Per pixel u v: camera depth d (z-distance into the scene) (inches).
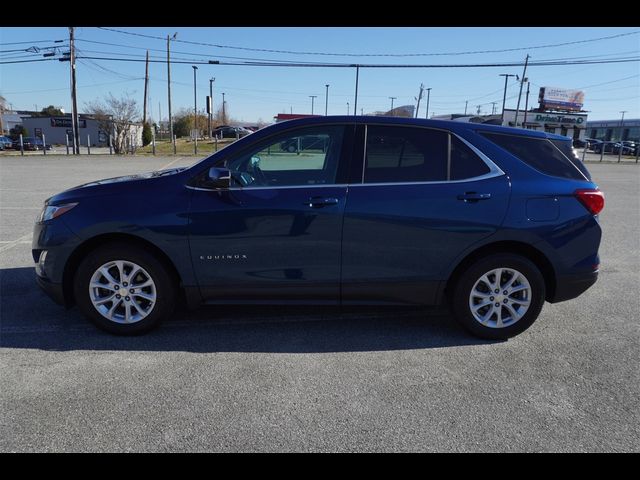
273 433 104.1
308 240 142.9
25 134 2268.7
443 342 151.5
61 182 590.9
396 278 146.7
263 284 146.3
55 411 110.3
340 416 110.5
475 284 148.7
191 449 98.7
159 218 141.3
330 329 160.4
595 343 151.6
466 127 149.3
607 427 107.8
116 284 147.0
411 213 142.3
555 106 2311.8
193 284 145.9
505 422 109.2
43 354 138.3
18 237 286.7
